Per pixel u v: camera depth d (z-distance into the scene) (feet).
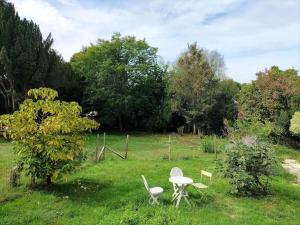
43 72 98.48
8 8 98.32
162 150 78.33
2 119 34.86
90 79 127.34
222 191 38.11
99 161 55.72
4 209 29.17
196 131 123.34
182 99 120.88
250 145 38.52
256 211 31.94
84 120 37.14
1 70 93.56
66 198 32.96
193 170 50.06
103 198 33.42
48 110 35.50
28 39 95.20
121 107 126.62
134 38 135.03
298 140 88.22
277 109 93.56
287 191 39.60
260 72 101.19
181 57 122.11
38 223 26.61
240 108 104.47
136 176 44.09
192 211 30.58
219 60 132.67
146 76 133.80
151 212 29.43
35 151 35.32
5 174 42.68
